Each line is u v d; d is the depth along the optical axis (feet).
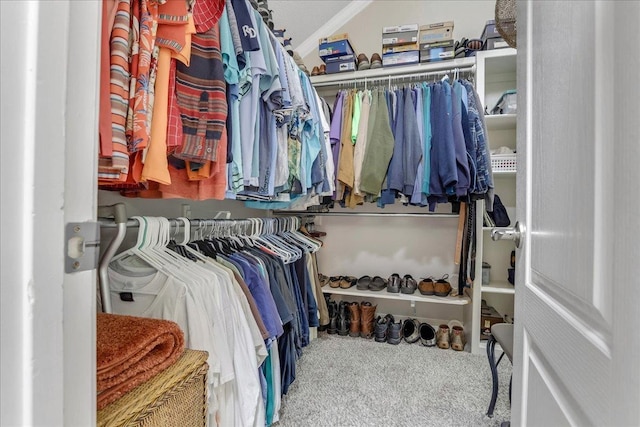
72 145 1.07
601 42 1.20
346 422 4.24
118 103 1.92
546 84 1.79
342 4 7.81
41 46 0.95
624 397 1.03
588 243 1.28
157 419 1.57
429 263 7.79
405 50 6.59
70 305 1.06
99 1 1.19
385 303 8.16
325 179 5.74
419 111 5.89
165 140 2.33
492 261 7.21
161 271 2.73
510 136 7.07
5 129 0.89
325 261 8.49
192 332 2.49
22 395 0.92
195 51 2.64
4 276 0.90
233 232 4.99
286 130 4.42
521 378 2.14
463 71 6.51
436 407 4.58
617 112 1.10
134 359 1.61
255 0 3.91
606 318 1.15
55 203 1.00
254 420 3.09
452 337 6.57
